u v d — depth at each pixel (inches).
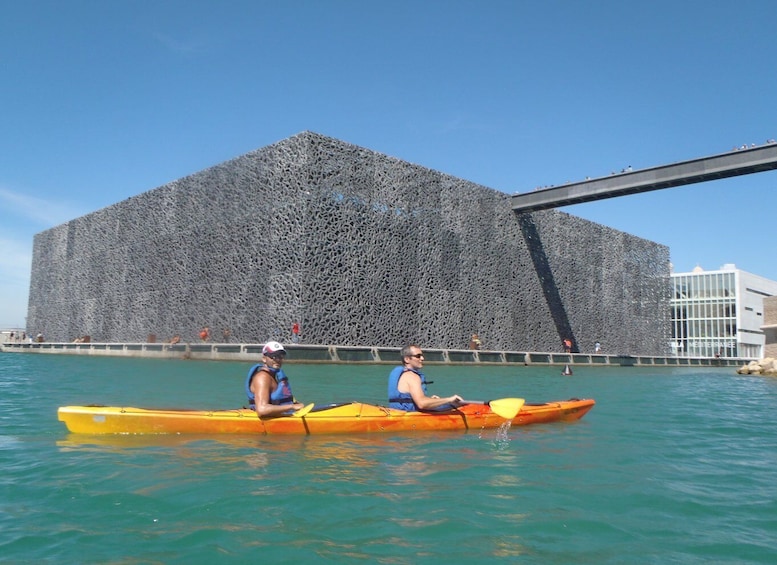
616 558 158.6
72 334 1862.7
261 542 164.4
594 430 358.9
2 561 150.3
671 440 330.0
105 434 305.4
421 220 1374.3
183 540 165.2
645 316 2070.6
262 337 1203.9
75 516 183.9
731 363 2298.2
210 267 1359.5
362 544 164.1
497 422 354.9
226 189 1342.3
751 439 341.7
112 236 1722.4
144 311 1553.9
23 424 339.3
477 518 186.4
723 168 1299.2
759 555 161.9
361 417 316.5
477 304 1482.5
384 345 1258.0
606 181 1473.9
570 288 1785.2
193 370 827.4
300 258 1156.5
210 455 263.4
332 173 1214.3
